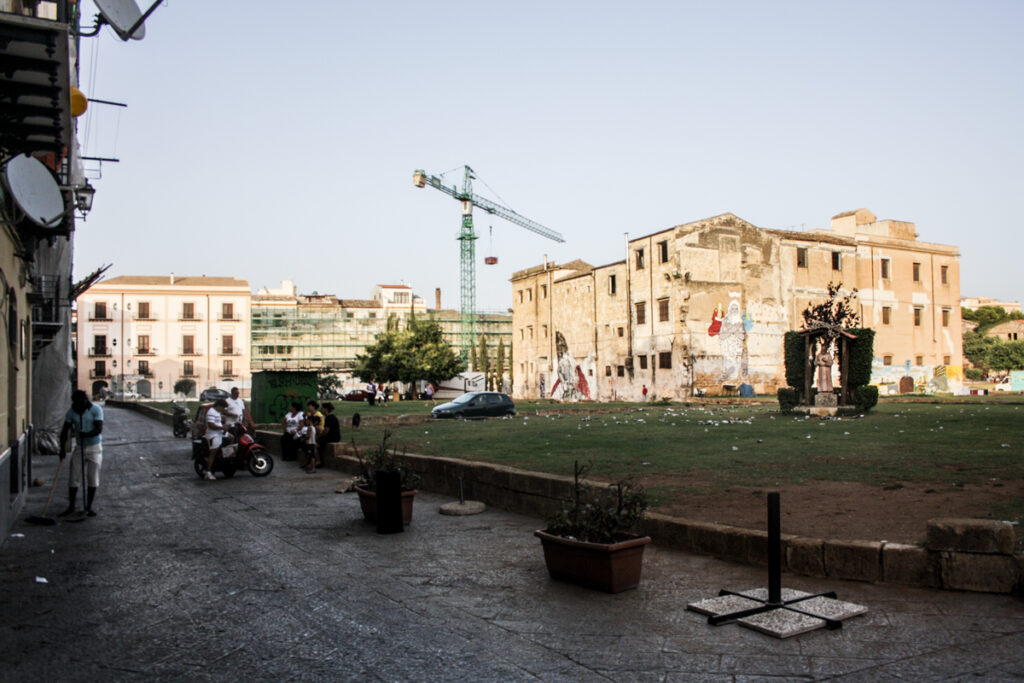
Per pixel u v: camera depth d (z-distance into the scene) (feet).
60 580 23.06
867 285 165.37
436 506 36.52
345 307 335.06
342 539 28.94
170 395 276.41
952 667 14.87
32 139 27.99
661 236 148.77
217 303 284.20
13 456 32.94
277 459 62.18
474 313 353.72
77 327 277.44
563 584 21.83
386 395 203.51
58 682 15.16
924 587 20.08
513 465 42.73
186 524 32.50
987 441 49.67
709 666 15.29
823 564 21.56
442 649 16.65
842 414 81.87
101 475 51.21
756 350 151.02
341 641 17.30
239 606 20.22
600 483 30.81
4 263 31.50
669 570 22.98
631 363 158.40
